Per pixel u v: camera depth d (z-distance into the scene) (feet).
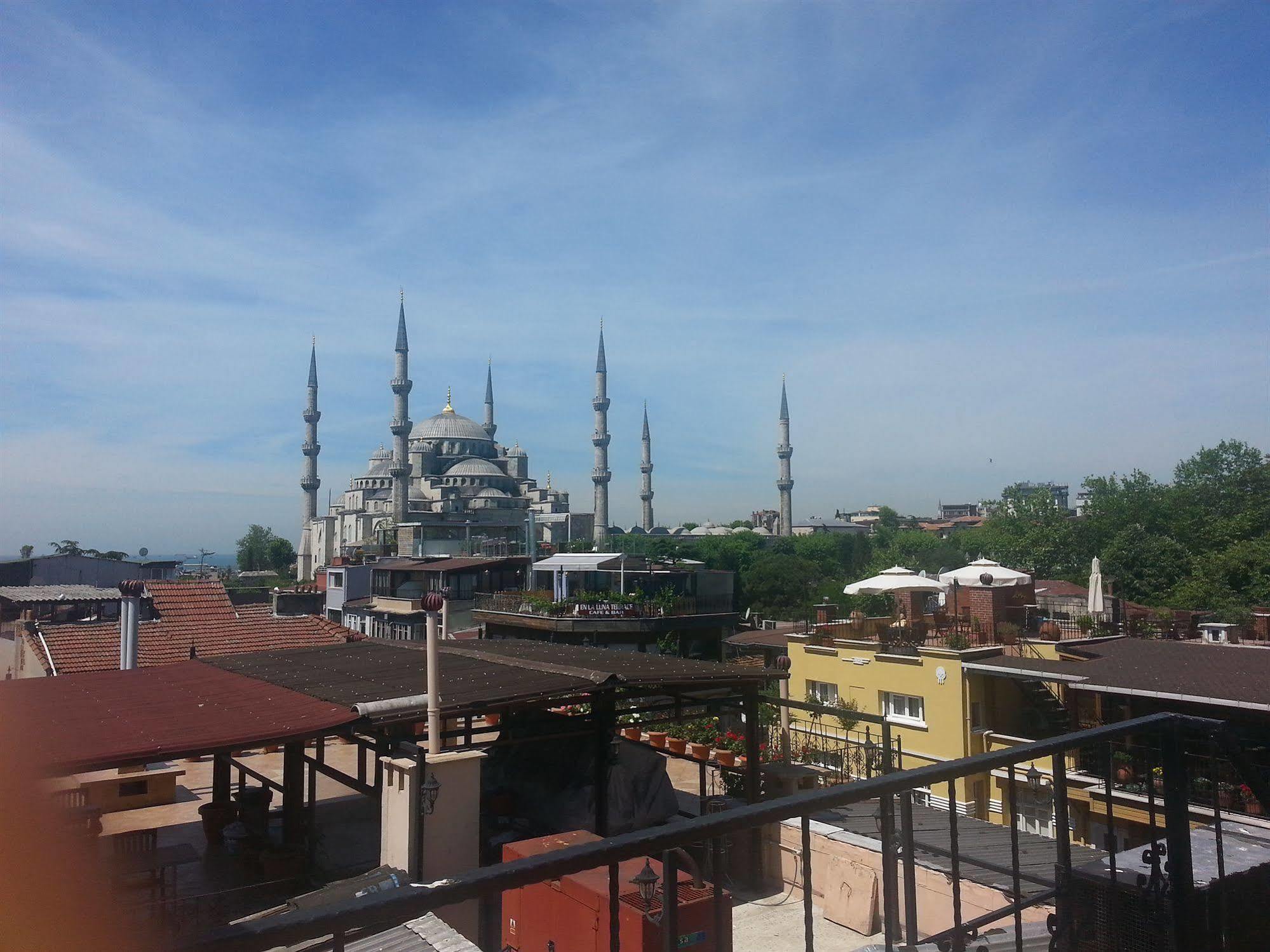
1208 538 183.93
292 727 37.70
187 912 40.29
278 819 57.26
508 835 47.34
